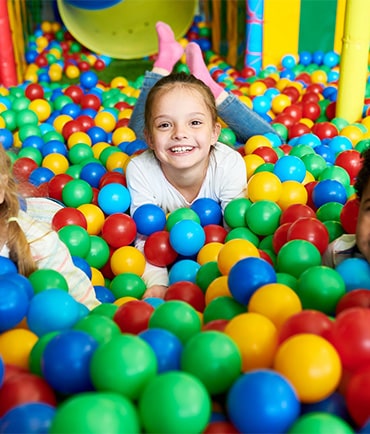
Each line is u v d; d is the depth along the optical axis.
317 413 0.95
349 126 2.98
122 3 6.10
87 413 0.86
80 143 2.84
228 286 1.37
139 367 0.99
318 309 1.34
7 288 1.27
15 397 1.02
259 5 4.60
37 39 6.09
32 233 1.61
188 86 2.12
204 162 2.19
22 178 2.31
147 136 2.19
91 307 1.63
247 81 4.39
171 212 2.27
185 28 6.02
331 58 4.85
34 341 1.25
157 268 1.99
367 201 1.48
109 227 2.03
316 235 1.70
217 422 0.99
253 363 1.10
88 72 4.48
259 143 2.68
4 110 3.38
